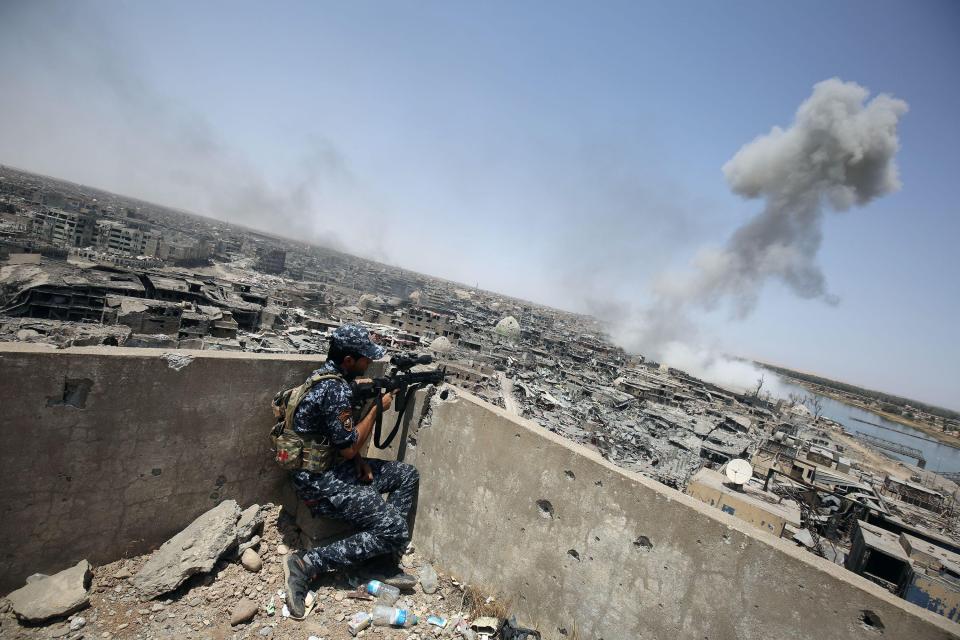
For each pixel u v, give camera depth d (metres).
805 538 21.91
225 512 3.79
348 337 3.70
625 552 3.25
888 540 20.28
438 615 3.67
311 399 3.54
